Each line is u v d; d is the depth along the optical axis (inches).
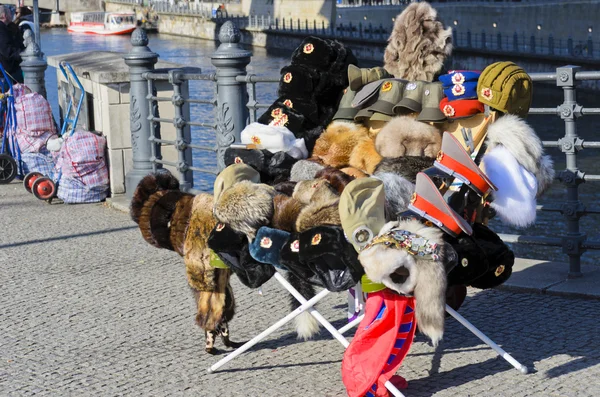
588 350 208.7
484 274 190.9
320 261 182.7
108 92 422.0
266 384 200.5
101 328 246.4
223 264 207.5
